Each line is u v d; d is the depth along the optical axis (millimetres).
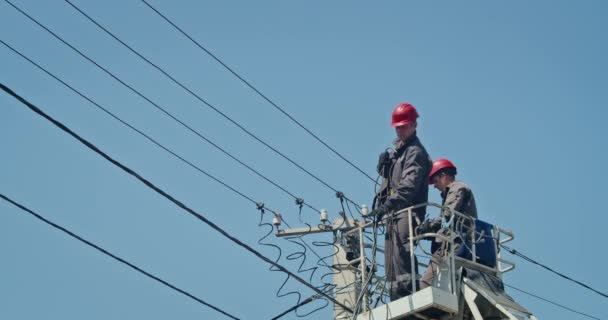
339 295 20875
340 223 22266
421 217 19938
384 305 19125
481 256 19828
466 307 19469
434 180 21172
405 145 20297
